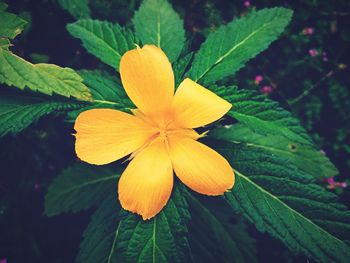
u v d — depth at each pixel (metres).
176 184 0.11
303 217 0.11
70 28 0.12
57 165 0.18
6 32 0.10
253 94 0.11
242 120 0.11
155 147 0.10
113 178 0.14
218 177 0.09
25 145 0.17
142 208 0.09
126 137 0.10
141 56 0.09
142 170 0.10
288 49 0.20
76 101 0.11
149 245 0.10
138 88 0.09
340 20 0.20
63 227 0.18
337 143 0.19
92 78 0.12
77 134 0.09
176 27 0.13
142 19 0.13
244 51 0.12
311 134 0.19
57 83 0.10
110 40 0.12
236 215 0.14
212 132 0.14
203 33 0.19
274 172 0.11
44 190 0.18
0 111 0.10
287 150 0.14
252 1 0.20
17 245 0.17
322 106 0.20
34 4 0.17
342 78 0.20
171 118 0.10
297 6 0.20
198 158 0.10
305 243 0.10
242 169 0.11
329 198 0.11
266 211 0.11
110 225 0.13
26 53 0.16
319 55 0.20
